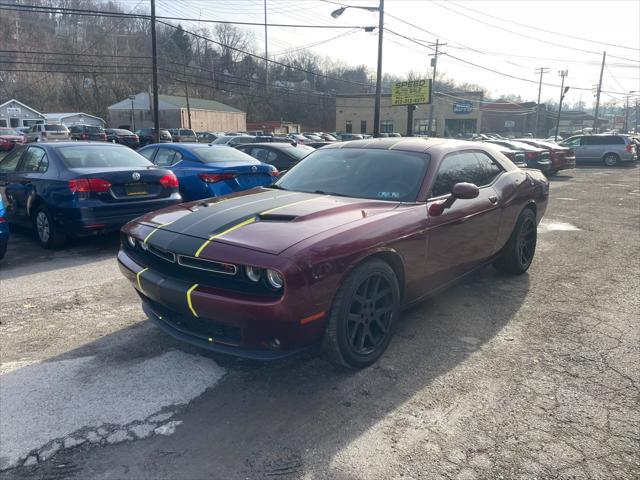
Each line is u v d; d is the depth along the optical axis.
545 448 2.53
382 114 68.19
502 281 5.29
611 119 125.62
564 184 16.16
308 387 3.10
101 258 6.11
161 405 2.88
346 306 3.04
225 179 7.79
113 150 6.93
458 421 2.76
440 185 4.00
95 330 3.93
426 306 4.53
